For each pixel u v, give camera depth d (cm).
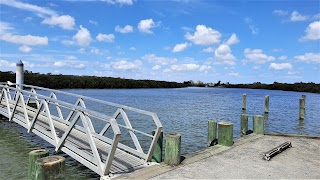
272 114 2478
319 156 646
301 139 848
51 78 6144
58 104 775
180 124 1714
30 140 1098
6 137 1144
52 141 782
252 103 3803
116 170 555
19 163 813
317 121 2050
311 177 497
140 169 531
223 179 477
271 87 10681
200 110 2655
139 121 1795
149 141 1148
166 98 4541
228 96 5766
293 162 592
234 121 1930
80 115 639
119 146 696
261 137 870
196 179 475
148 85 11162
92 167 580
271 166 560
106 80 8400
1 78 4325
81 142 761
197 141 1196
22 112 1254
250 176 496
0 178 685
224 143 730
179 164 560
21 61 1906
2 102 1527
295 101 4309
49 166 349
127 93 6106
